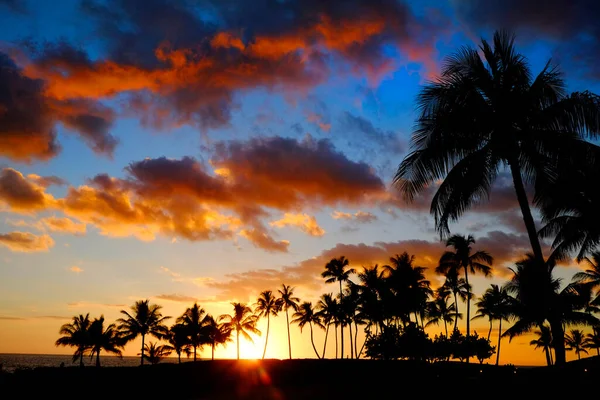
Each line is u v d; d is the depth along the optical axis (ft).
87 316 221.46
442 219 45.14
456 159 46.21
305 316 271.28
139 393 124.47
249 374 155.12
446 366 130.93
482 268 181.78
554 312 42.98
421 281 189.47
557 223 73.15
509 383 51.03
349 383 117.60
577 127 40.68
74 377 142.00
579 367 44.80
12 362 538.47
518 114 43.73
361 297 206.49
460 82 45.09
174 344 248.93
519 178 42.52
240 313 258.16
